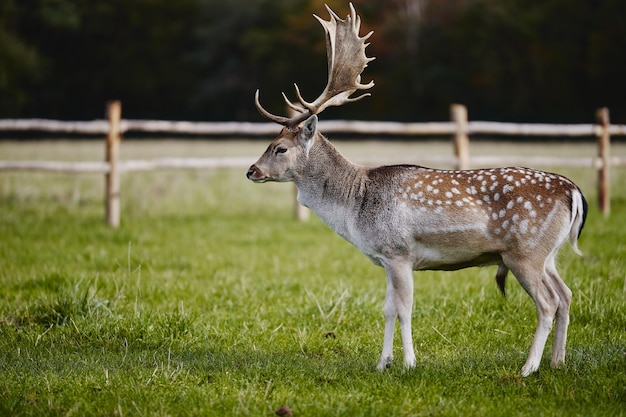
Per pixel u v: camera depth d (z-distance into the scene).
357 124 21.45
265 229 19.81
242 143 44.25
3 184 25.52
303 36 73.50
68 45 75.06
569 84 66.56
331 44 10.08
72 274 13.74
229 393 8.36
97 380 8.66
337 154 9.80
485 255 9.20
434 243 9.16
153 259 15.60
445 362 9.40
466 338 10.46
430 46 73.12
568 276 13.06
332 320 11.40
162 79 76.94
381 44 73.81
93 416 7.78
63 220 20.17
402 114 71.81
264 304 12.38
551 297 9.03
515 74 68.06
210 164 20.78
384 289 13.24
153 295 12.68
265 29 76.19
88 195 24.30
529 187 9.02
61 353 9.80
